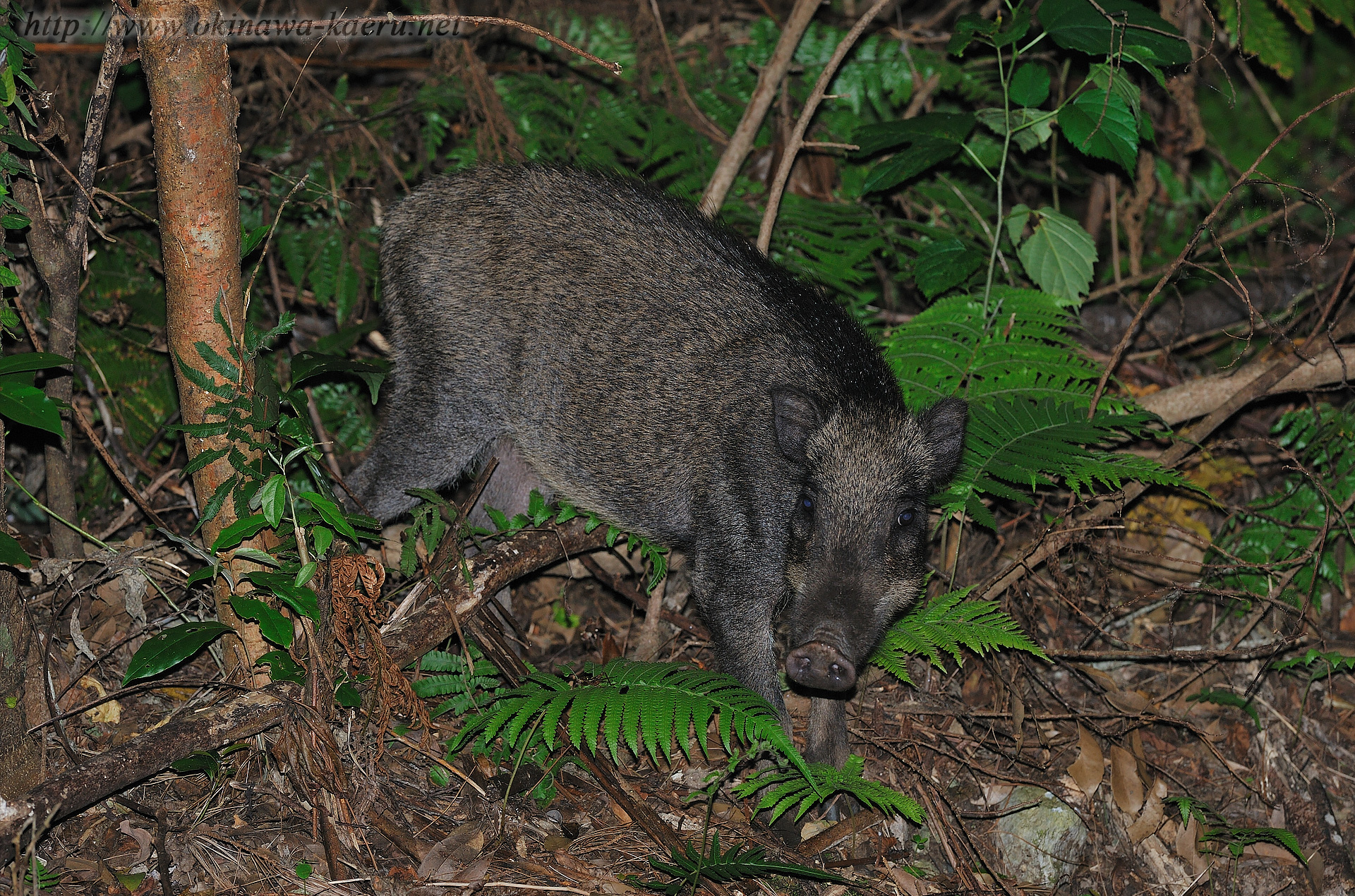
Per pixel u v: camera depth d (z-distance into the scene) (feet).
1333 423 16.03
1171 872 12.84
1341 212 19.27
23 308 11.76
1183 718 14.64
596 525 14.84
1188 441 15.24
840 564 12.32
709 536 13.85
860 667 12.41
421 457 15.46
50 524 13.14
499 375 14.90
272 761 11.18
